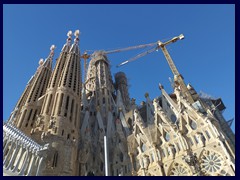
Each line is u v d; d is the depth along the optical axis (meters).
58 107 50.25
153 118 58.88
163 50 104.06
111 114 65.44
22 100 63.31
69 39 85.88
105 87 85.62
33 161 33.91
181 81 68.81
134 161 47.16
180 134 43.75
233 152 37.69
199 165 38.75
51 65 78.69
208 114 45.22
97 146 51.81
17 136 34.19
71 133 47.03
